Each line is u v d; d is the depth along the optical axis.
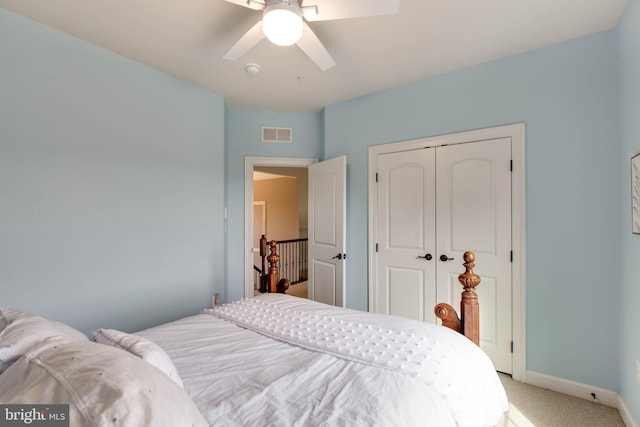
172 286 2.82
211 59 2.54
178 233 2.88
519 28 2.09
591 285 2.14
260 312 1.85
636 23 1.72
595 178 2.13
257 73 2.76
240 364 1.25
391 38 2.21
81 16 2.00
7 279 1.97
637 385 1.73
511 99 2.45
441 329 1.59
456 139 2.71
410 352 1.31
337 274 3.30
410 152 2.96
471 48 2.35
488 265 2.54
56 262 2.16
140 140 2.61
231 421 0.90
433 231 2.82
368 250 3.21
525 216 2.38
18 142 2.01
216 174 3.20
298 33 1.58
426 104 2.87
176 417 0.66
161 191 2.75
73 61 2.23
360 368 1.20
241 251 3.78
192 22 2.07
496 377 1.47
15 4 1.90
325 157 3.58
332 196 3.38
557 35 2.17
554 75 2.28
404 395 1.01
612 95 2.08
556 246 2.27
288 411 0.94
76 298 2.25
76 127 2.26
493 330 2.51
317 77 2.85
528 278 2.37
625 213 1.91
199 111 3.06
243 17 2.01
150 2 1.87
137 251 2.59
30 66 2.05
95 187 2.35
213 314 1.88
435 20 2.01
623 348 1.94
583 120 2.18
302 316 1.76
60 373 0.68
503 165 2.48
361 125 3.30
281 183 8.16
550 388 2.26
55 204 2.16
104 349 0.81
